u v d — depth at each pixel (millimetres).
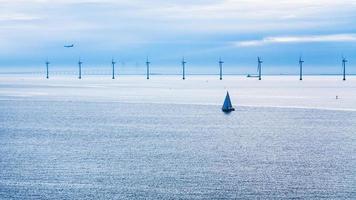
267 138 55906
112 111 95562
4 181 34812
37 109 101250
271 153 45531
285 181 34656
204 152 46250
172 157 43625
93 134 60688
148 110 97250
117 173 37156
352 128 65250
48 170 38281
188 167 39219
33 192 31938
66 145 51344
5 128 67938
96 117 83500
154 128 66750
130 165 40094
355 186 33188
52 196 31062
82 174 36875
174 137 57188
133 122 74875
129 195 31328
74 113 91625
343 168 38656
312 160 41938
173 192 31922
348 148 48250
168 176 36156
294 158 42938
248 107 103188
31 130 65438
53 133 61969
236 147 49250
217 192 31938
